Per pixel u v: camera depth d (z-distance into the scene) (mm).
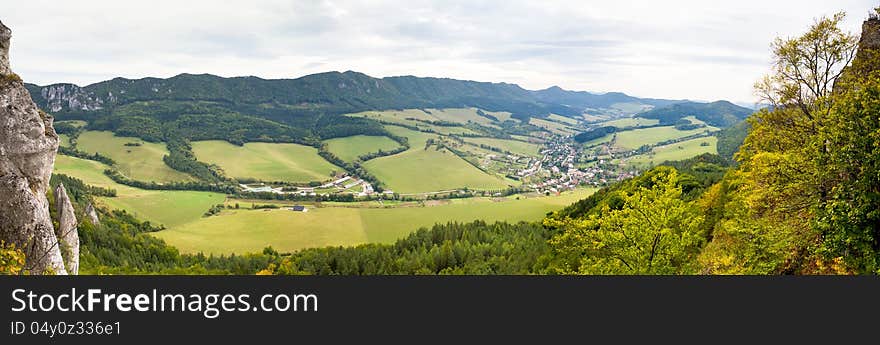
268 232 183750
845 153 22375
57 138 36312
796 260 27156
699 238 28859
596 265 29312
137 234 162375
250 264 136500
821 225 22938
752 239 28438
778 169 26297
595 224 30453
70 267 40281
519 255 103875
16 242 31109
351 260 122688
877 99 22094
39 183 34781
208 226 191000
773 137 33219
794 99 33406
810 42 32656
